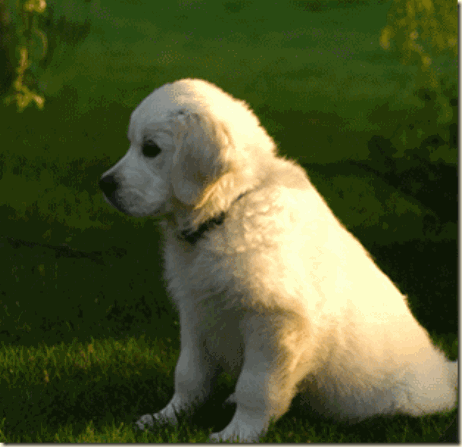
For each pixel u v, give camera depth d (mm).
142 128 4906
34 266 8227
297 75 25172
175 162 4770
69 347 6688
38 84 8273
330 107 20281
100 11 37625
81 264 8391
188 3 41594
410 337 5312
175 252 5035
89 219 10578
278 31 34562
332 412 5211
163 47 30344
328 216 5125
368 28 34500
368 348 5043
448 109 9898
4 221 10016
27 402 5504
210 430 5016
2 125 17109
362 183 13211
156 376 6125
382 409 5164
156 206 4887
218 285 4703
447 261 9031
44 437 4980
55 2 25594
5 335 6938
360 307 5035
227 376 6133
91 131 16891
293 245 4711
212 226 4785
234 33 34250
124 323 7398
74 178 12977
